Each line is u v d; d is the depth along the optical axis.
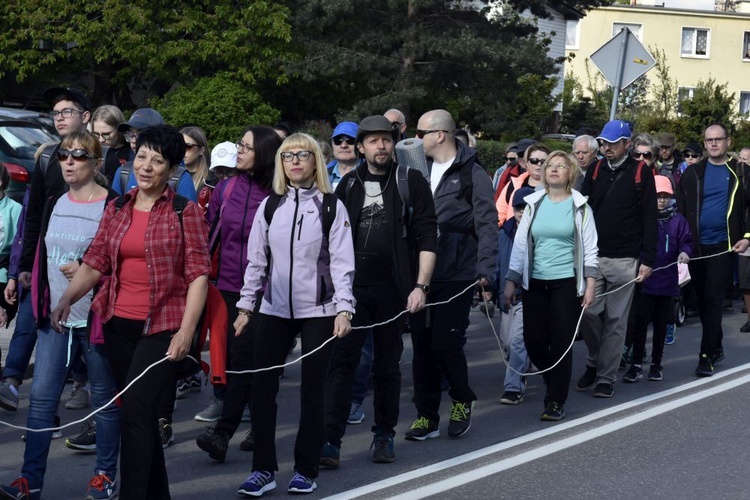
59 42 24.88
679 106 39.62
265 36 25.52
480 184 7.30
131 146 7.84
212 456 6.77
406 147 7.23
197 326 5.24
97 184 6.05
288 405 8.65
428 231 6.64
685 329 13.56
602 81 52.41
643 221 9.09
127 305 5.16
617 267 9.07
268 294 5.99
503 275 9.15
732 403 8.91
